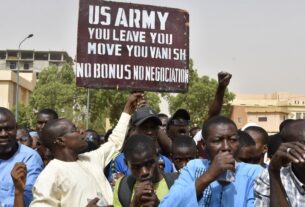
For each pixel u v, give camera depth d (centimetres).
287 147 263
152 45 546
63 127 409
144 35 544
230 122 308
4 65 10325
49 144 412
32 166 443
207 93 3819
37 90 4441
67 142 407
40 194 373
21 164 393
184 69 557
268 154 525
